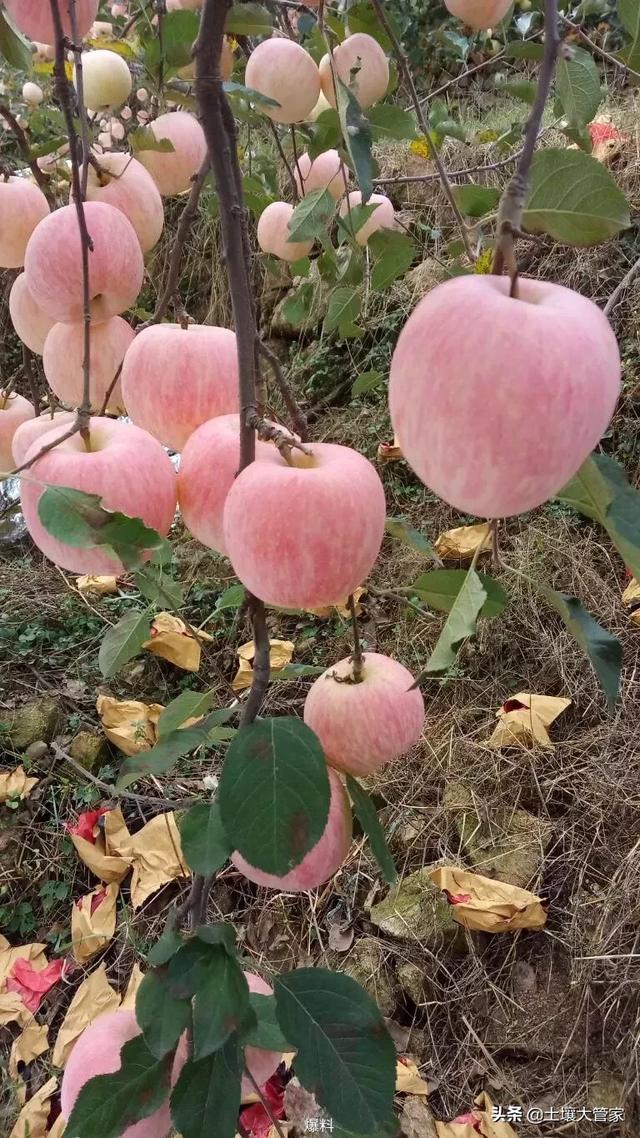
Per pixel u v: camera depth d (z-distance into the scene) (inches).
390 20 25.2
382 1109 14.4
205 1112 13.7
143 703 49.6
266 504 12.4
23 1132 33.0
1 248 20.6
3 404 24.2
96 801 45.0
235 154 16.1
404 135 26.2
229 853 14.2
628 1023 32.4
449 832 40.0
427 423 9.6
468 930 36.1
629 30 19.1
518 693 43.9
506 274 10.6
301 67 22.8
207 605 55.6
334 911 39.3
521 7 54.9
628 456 50.9
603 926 34.8
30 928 40.8
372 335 65.7
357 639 17.6
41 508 12.9
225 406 16.7
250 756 13.4
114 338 19.4
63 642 54.1
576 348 9.2
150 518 14.6
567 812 39.3
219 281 75.4
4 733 47.9
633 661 43.7
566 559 48.1
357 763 17.3
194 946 14.1
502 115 67.6
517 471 9.4
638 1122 30.4
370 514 12.8
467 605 10.9
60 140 21.8
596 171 12.4
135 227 20.4
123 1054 15.3
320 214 23.5
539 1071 32.7
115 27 39.2
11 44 22.0
